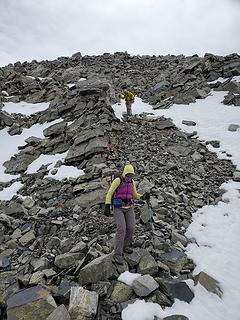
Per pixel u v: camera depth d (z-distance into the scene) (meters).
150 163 13.84
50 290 6.77
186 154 15.09
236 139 16.33
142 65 36.44
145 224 9.22
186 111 21.48
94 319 6.05
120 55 41.12
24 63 42.06
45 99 26.89
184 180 12.57
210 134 17.38
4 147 19.11
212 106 21.62
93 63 37.72
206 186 12.28
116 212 7.52
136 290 6.66
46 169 14.79
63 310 6.00
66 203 11.36
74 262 7.73
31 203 11.93
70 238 8.90
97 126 16.64
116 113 21.03
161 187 11.74
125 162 13.88
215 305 6.81
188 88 25.34
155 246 8.28
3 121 22.22
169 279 7.27
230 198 11.49
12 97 28.02
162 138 16.83
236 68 26.20
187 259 8.25
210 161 14.48
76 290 6.49
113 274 7.19
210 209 10.78
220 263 8.17
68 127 18.09
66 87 28.81
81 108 20.27
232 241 9.09
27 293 6.59
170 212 10.02
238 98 21.56
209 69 27.77
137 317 6.10
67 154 15.18
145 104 24.59
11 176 15.33
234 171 13.58
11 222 10.57
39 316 6.10
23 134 20.61
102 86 20.70
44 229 9.80
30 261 8.27
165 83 27.42
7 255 8.82
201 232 9.45
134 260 7.52
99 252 7.89
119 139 16.42
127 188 7.52
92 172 12.95
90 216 10.09
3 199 12.93
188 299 6.77
